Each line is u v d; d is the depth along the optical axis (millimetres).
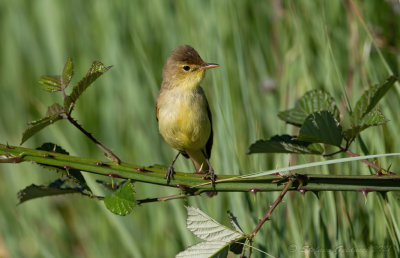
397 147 7133
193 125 7953
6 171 11719
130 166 5113
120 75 10844
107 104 11203
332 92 7668
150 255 8930
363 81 7973
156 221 9281
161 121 8141
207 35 9547
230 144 7742
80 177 5207
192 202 7988
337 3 9070
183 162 8703
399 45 8664
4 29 14586
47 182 11344
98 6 11945
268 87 9219
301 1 9234
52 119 4848
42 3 13680
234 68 9148
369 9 9234
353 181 5051
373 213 6711
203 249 4461
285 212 7191
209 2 9883
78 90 4828
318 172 7355
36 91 13172
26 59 13766
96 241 9914
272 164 8094
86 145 11211
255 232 4562
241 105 8773
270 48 10078
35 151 4996
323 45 8133
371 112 5129
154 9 11008
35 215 11102
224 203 8148
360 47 8359
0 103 13312
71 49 12695
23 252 10461
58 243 10812
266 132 8883
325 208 6855
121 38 11109
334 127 5062
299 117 5816
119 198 4621
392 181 5023
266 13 10297
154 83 8992
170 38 10547
